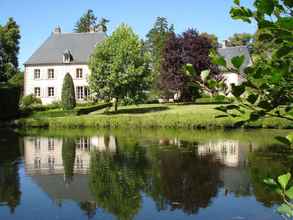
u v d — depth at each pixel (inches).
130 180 481.1
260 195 397.4
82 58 1936.5
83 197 406.6
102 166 574.9
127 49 1387.8
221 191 418.0
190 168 546.9
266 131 1003.9
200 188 435.2
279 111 69.8
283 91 66.9
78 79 1926.7
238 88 67.9
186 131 1068.5
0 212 361.4
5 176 518.0
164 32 2561.5
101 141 882.8
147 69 1435.8
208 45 1705.2
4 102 1326.3
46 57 1952.5
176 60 1673.2
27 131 1146.7
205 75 73.9
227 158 619.2
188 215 342.0
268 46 70.8
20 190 441.4
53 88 1935.3
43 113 1395.2
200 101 1721.2
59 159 645.9
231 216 335.0
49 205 381.4
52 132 1108.5
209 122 1109.1
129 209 364.2
